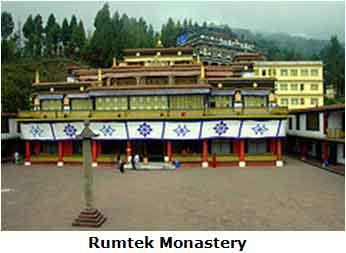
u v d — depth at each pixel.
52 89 38.69
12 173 30.58
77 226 15.07
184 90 34.69
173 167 32.28
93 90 35.44
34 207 18.55
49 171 31.73
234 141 35.47
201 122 33.62
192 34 87.06
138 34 113.12
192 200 19.94
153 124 33.97
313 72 76.62
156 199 20.22
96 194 21.67
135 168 32.22
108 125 34.44
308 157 39.88
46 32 117.44
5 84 54.03
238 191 22.30
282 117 33.41
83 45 111.75
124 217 16.52
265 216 16.59
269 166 33.78
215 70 42.00
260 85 36.56
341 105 29.72
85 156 15.68
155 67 38.25
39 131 35.75
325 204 18.81
